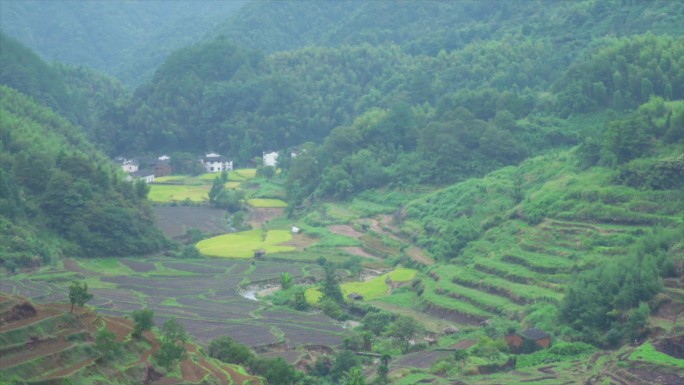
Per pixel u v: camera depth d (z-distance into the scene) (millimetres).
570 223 159875
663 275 128125
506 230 172125
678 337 112000
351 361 118812
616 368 109438
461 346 128500
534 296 140000
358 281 176125
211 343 119250
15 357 87688
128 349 99188
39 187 196625
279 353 123250
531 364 118625
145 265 186750
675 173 158500
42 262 174625
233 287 168500
